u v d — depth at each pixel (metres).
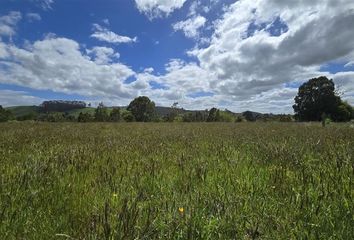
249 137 10.57
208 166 5.04
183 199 3.33
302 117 67.88
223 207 3.03
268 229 2.68
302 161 5.22
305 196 3.19
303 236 2.50
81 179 4.38
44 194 3.53
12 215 2.81
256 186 3.76
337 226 2.66
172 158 6.03
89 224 2.64
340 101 65.12
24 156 6.16
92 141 9.52
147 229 2.55
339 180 3.61
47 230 2.70
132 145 8.27
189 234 2.52
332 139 8.80
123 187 3.87
